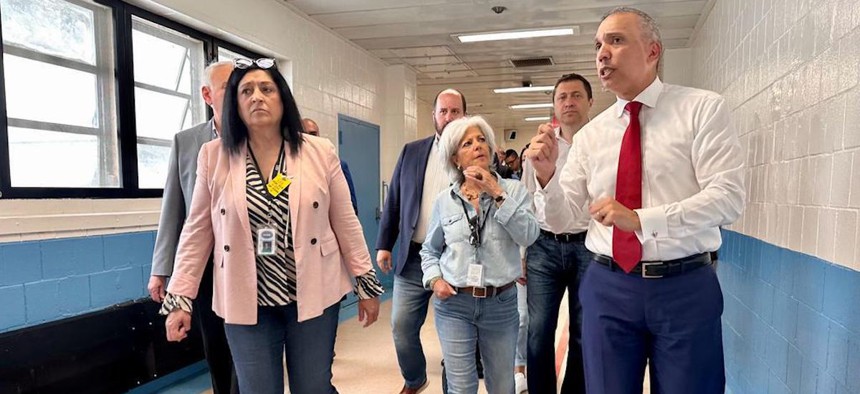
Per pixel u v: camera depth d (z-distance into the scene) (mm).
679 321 1354
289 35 4195
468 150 1777
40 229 2283
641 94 1406
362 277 1685
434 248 1919
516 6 4207
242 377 1546
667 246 1341
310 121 3455
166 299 1541
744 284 2635
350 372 3111
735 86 3113
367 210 5719
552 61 6195
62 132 2510
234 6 3523
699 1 4051
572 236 2139
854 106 1445
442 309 1807
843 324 1485
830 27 1640
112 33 2779
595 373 1496
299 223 1508
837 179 1553
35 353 2219
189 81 3381
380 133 6168
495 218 1736
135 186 2898
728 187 1257
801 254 1826
